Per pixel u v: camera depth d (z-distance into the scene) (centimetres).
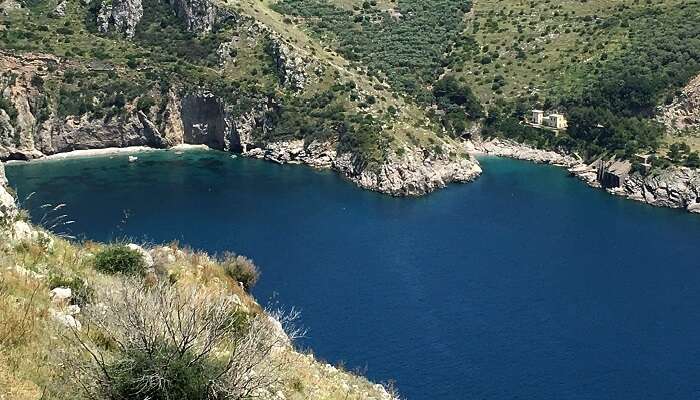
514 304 9144
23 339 1994
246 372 2091
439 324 8494
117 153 17425
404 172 14688
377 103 17388
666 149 15388
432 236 11738
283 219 12412
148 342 1933
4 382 1784
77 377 1883
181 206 12975
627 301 9300
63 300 2391
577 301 9262
